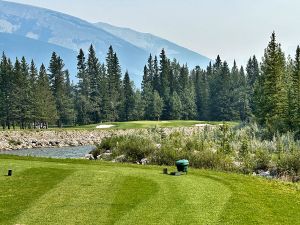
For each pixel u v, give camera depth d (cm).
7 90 12131
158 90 16088
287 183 2431
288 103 7794
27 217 1454
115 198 1736
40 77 12950
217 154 3419
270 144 4381
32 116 11931
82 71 14450
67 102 13775
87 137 9644
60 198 1719
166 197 1778
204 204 1698
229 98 15500
